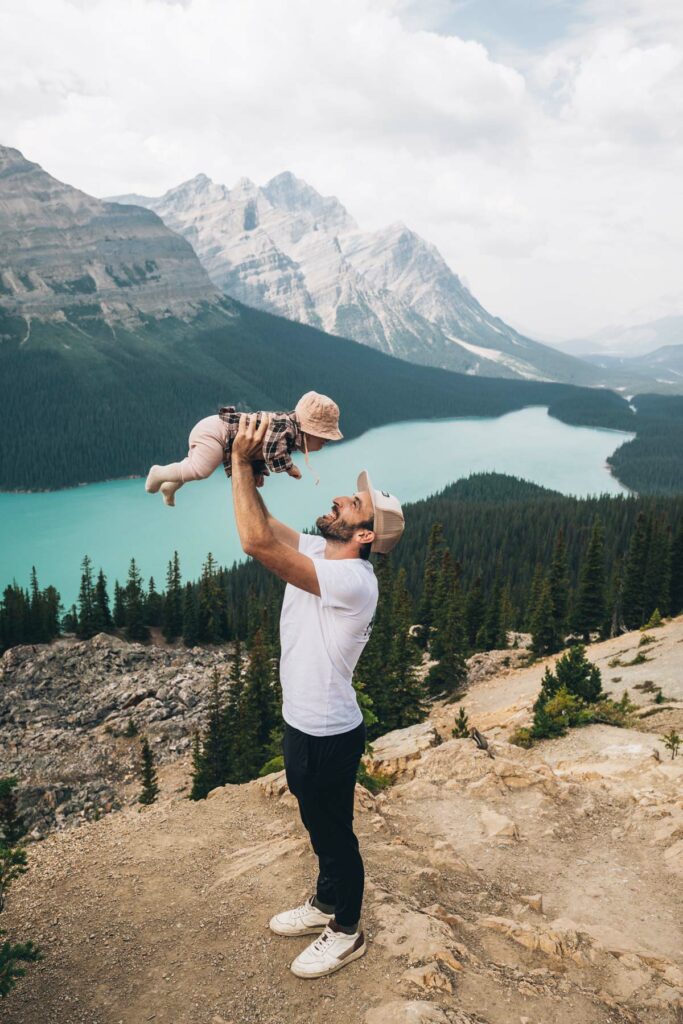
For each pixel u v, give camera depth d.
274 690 50.88
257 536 3.32
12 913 6.51
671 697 31.92
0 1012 4.87
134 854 7.72
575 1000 4.83
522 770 10.55
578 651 27.23
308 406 3.29
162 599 117.75
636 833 9.07
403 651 47.56
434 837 8.67
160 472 3.25
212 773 48.28
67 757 64.94
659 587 72.75
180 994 4.84
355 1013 4.33
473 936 5.71
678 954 6.18
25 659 87.12
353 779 4.20
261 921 5.61
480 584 79.94
